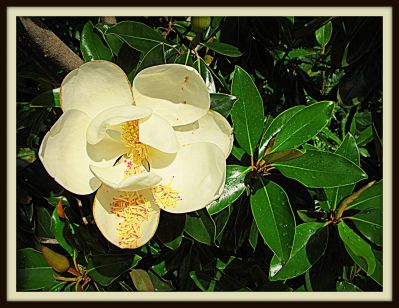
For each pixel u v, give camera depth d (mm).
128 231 792
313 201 922
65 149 791
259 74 1031
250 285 939
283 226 810
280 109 1047
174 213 844
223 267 926
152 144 795
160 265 949
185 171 819
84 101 792
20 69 1066
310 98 1109
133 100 806
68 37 1121
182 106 810
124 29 881
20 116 1031
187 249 954
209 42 936
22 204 1016
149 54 836
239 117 862
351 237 852
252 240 873
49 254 828
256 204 827
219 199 838
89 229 944
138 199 805
